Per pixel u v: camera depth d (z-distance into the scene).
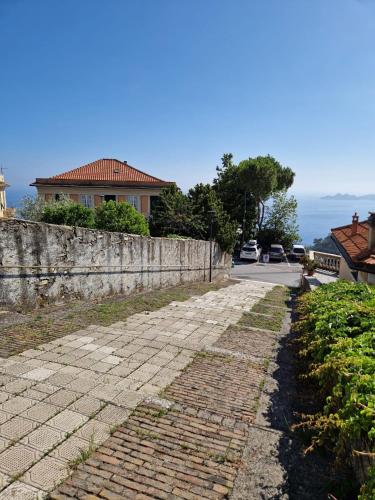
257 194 35.62
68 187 26.64
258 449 3.08
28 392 3.73
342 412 2.60
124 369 4.52
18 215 16.61
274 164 37.50
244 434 3.29
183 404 3.75
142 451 2.92
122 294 9.73
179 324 6.96
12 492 2.39
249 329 6.97
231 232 19.95
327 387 3.58
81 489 2.47
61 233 7.36
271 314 8.77
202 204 19.91
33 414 3.32
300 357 5.22
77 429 3.14
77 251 7.86
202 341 5.97
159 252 11.80
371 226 9.30
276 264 30.38
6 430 3.05
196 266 15.68
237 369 4.82
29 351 4.88
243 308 9.29
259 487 2.64
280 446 3.14
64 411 3.41
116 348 5.27
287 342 6.23
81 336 5.68
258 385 4.36
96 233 8.45
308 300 6.28
